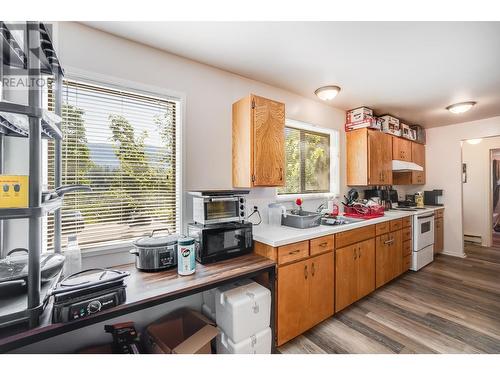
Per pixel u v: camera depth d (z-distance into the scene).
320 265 2.01
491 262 3.69
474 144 4.82
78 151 1.53
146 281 1.31
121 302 1.07
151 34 1.61
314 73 2.20
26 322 0.88
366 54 1.86
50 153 1.47
